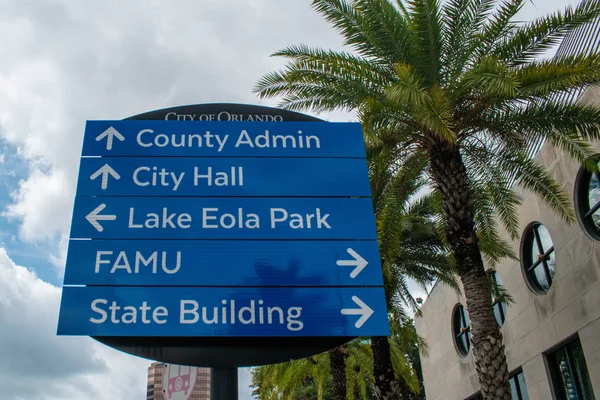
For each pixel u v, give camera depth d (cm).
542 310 1719
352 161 648
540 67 1097
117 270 551
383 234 1321
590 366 1459
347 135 665
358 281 566
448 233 1180
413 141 1244
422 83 1172
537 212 1744
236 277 557
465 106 1197
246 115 670
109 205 592
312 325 537
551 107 1166
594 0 1120
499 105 1166
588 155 1212
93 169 616
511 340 1941
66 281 539
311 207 611
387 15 1177
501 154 1348
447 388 2580
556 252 1634
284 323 536
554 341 1656
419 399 4103
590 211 1484
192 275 554
